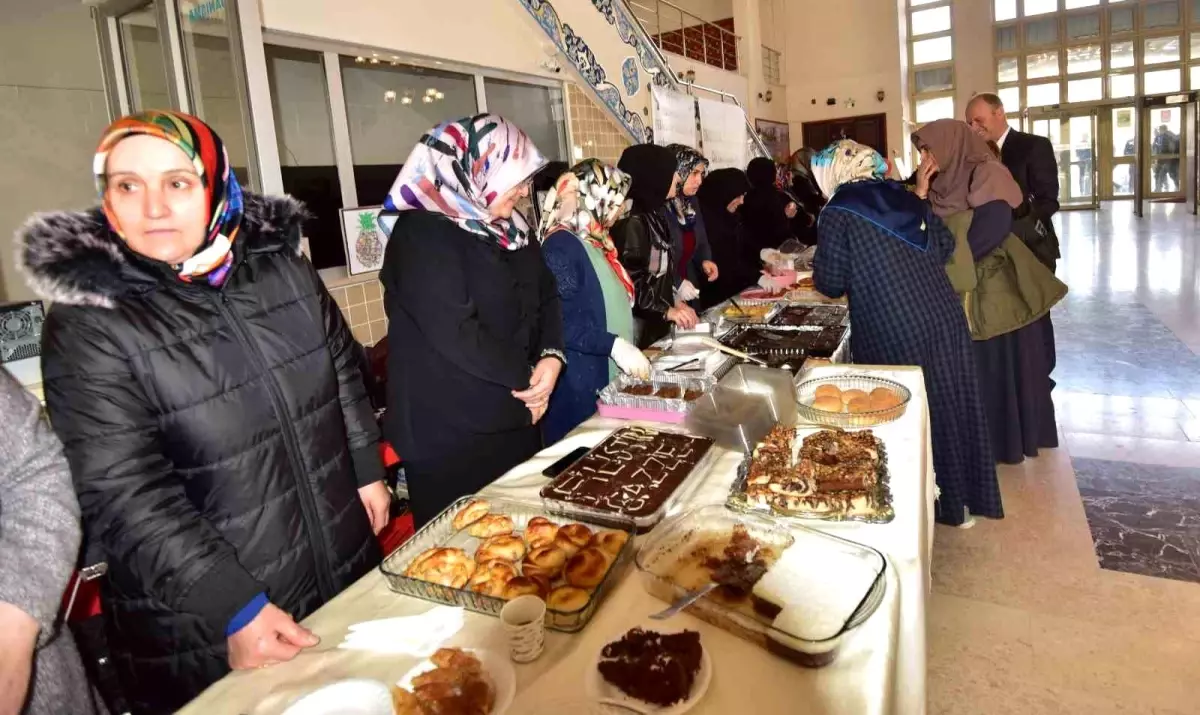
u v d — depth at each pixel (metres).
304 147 3.09
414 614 1.03
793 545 1.06
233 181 1.17
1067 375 4.25
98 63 2.37
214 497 1.14
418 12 3.50
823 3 11.16
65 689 1.05
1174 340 4.68
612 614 0.99
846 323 2.70
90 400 1.01
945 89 13.03
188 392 1.09
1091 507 2.71
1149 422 3.45
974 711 1.78
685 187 3.43
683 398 1.79
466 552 1.19
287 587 1.20
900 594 1.01
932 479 1.92
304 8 2.95
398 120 3.56
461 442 1.66
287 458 1.21
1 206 2.36
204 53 2.26
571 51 4.64
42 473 0.95
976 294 2.96
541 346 1.84
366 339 3.36
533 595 0.97
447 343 1.54
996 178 2.73
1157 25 12.09
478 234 1.61
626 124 5.33
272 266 1.25
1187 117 12.40
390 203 1.56
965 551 2.49
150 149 1.04
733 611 0.93
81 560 1.12
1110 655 1.92
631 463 1.42
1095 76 12.61
